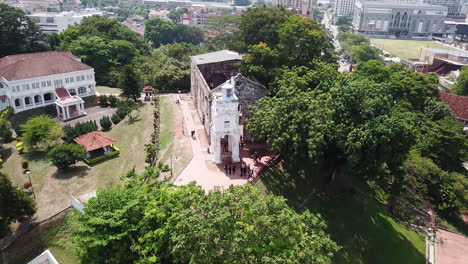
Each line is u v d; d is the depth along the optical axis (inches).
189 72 4148.6
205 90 2755.9
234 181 2156.7
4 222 1781.5
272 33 3329.2
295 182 2290.8
